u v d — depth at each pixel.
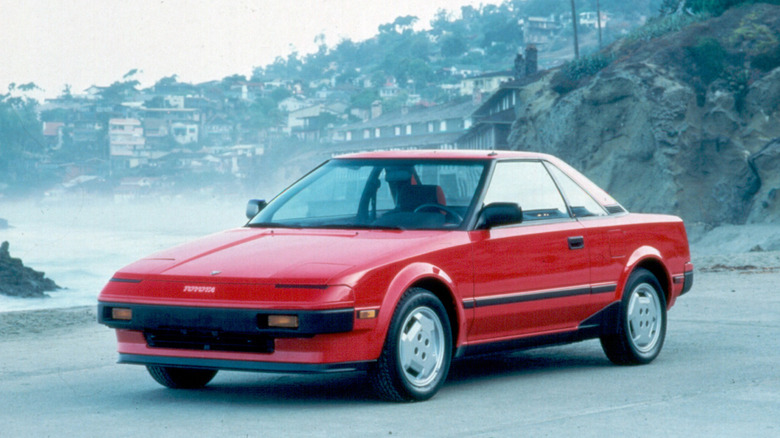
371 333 5.47
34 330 10.91
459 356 6.10
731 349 8.13
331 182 6.84
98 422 5.32
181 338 5.64
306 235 6.18
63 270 49.38
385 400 5.77
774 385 6.39
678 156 42.25
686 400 5.88
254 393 6.26
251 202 6.95
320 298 5.27
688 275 8.13
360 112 179.62
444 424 5.16
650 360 7.53
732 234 36.16
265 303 5.32
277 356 5.38
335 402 5.85
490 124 74.00
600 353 8.16
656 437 4.86
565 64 56.31
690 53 45.41
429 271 5.77
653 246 7.68
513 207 6.20
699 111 43.25
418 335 5.77
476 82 179.12
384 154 6.93
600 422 5.21
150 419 5.38
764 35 45.53
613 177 44.50
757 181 39.34
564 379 6.77
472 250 6.10
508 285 6.34
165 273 5.72
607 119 46.16
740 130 42.16
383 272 5.54
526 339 6.59
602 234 7.15
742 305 11.38
